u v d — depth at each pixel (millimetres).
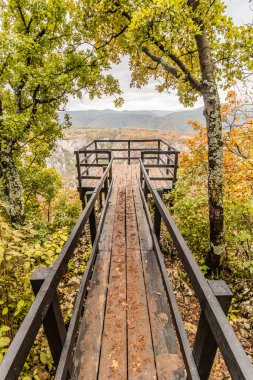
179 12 4309
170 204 8141
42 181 15258
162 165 8320
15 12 9555
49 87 9562
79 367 2148
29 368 3061
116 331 2531
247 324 4570
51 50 10172
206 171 9711
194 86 5801
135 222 5473
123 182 9609
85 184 9344
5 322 3180
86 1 7340
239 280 5582
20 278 3381
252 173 7086
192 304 4828
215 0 4719
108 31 8266
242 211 5297
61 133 12773
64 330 1814
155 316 2713
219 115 5430
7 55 8414
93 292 3119
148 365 2180
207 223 6070
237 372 935
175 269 5770
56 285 1584
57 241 3719
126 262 3836
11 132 9055
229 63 6043
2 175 11023
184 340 1818
